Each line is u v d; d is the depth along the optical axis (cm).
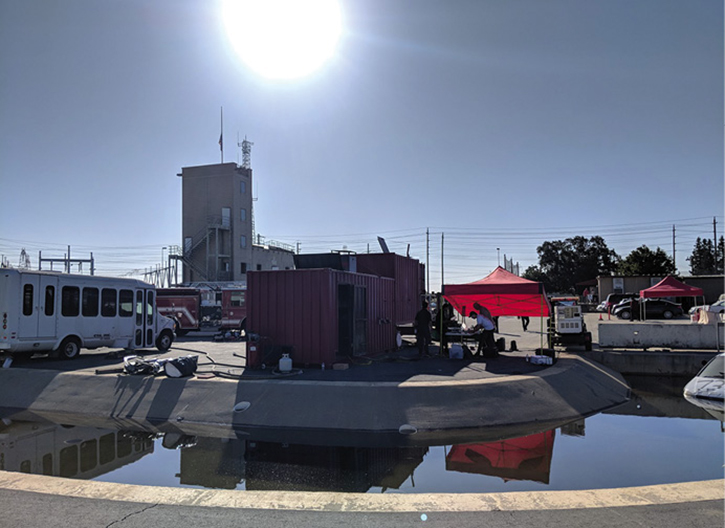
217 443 907
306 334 1390
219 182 6550
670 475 738
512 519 465
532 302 1738
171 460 803
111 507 499
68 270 4975
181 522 462
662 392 1548
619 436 971
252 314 1441
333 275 1415
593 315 4434
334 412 1040
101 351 1923
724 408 1297
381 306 1747
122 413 1123
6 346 1395
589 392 1323
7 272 1416
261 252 7212
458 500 520
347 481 702
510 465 782
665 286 2912
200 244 6462
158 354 1747
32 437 952
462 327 2000
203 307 3394
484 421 1031
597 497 525
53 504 506
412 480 707
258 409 1073
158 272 6819
